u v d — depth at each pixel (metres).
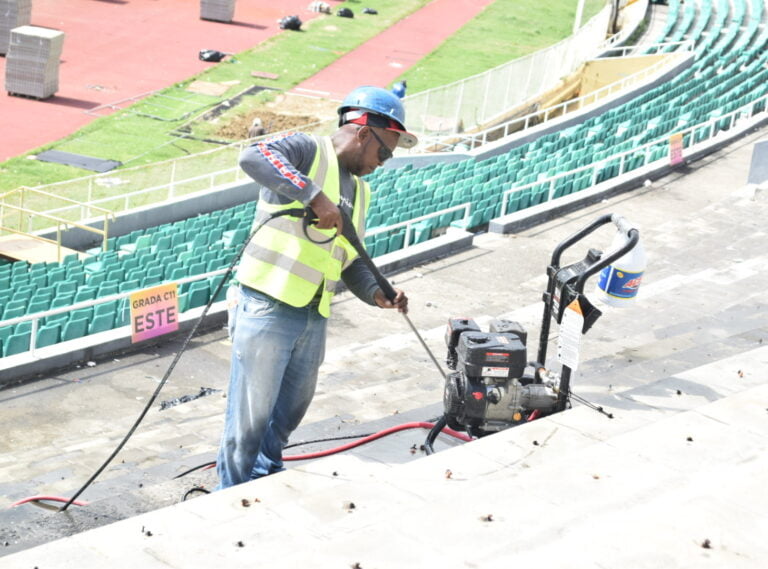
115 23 47.69
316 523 4.34
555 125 30.06
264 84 41.84
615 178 21.59
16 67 36.78
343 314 14.84
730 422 5.13
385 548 3.52
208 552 3.96
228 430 5.09
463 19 56.38
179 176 24.67
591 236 18.70
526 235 18.78
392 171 25.19
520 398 5.88
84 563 3.83
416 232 18.20
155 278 16.16
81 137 34.06
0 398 12.12
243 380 4.94
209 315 14.73
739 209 20.00
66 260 19.83
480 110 31.34
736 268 15.72
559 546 3.41
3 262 20.70
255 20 51.53
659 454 4.68
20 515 5.26
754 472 4.09
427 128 29.38
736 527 3.51
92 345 13.36
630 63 38.62
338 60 46.44
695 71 36.88
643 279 15.23
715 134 27.38
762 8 52.62
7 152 31.89
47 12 47.78
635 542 3.37
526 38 53.97
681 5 53.28
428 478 4.85
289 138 4.58
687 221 19.16
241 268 4.87
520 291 16.17
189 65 43.44
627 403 6.06
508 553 3.43
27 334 13.43
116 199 23.80
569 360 5.88
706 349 8.70
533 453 5.20
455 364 6.09
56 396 12.30
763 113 28.23
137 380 12.93
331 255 4.80
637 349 9.09
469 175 24.17
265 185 4.42
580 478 4.32
